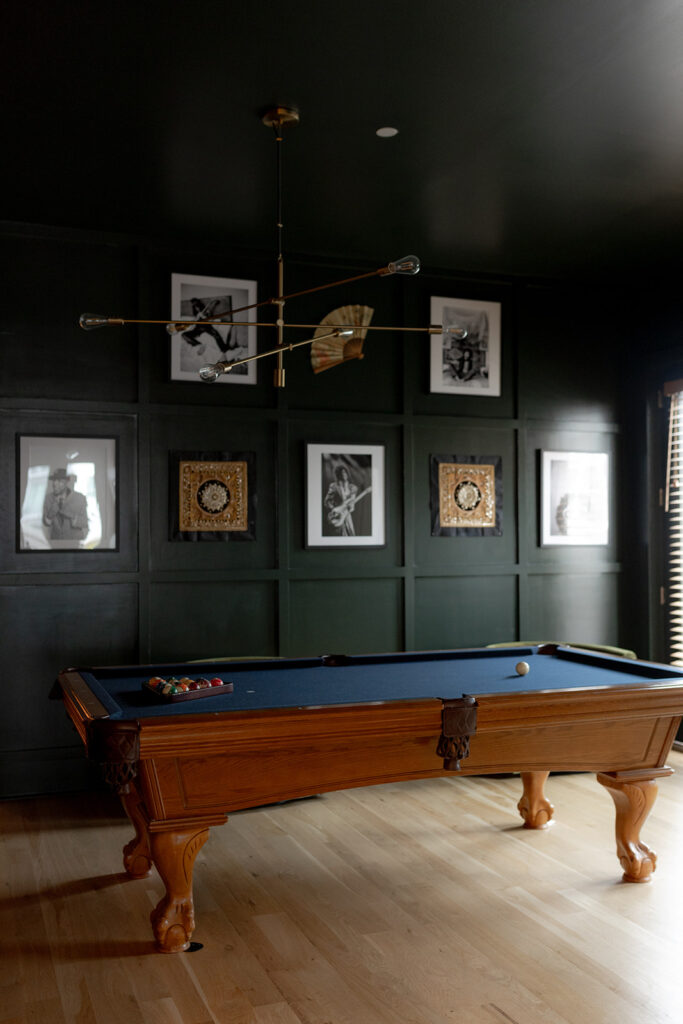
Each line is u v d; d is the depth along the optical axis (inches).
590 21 111.0
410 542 209.8
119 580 186.4
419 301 213.8
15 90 127.8
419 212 177.9
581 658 154.0
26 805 174.4
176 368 192.4
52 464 183.5
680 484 219.0
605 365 229.0
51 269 184.5
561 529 225.0
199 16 109.1
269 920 120.0
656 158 152.5
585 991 100.6
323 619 202.8
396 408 211.0
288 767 111.4
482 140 145.3
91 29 111.9
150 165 154.6
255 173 158.4
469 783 187.6
